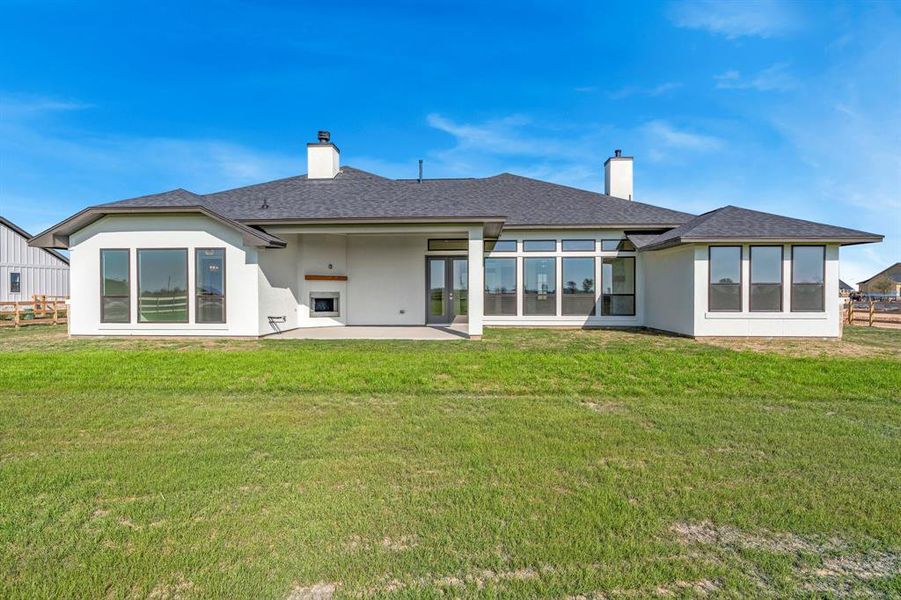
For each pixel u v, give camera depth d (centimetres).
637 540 273
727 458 405
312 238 1495
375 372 748
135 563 247
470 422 510
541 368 784
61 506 312
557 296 1545
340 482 354
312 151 1683
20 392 630
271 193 1516
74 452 414
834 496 331
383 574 240
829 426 495
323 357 884
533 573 243
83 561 249
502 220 1195
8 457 404
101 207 1170
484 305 1565
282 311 1360
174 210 1175
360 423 504
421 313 1584
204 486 344
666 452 420
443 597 222
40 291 2650
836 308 1223
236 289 1201
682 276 1298
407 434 468
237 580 234
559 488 344
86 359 853
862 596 227
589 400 607
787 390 647
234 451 417
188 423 501
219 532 280
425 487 345
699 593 228
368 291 1584
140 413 537
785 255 1230
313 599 221
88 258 1219
